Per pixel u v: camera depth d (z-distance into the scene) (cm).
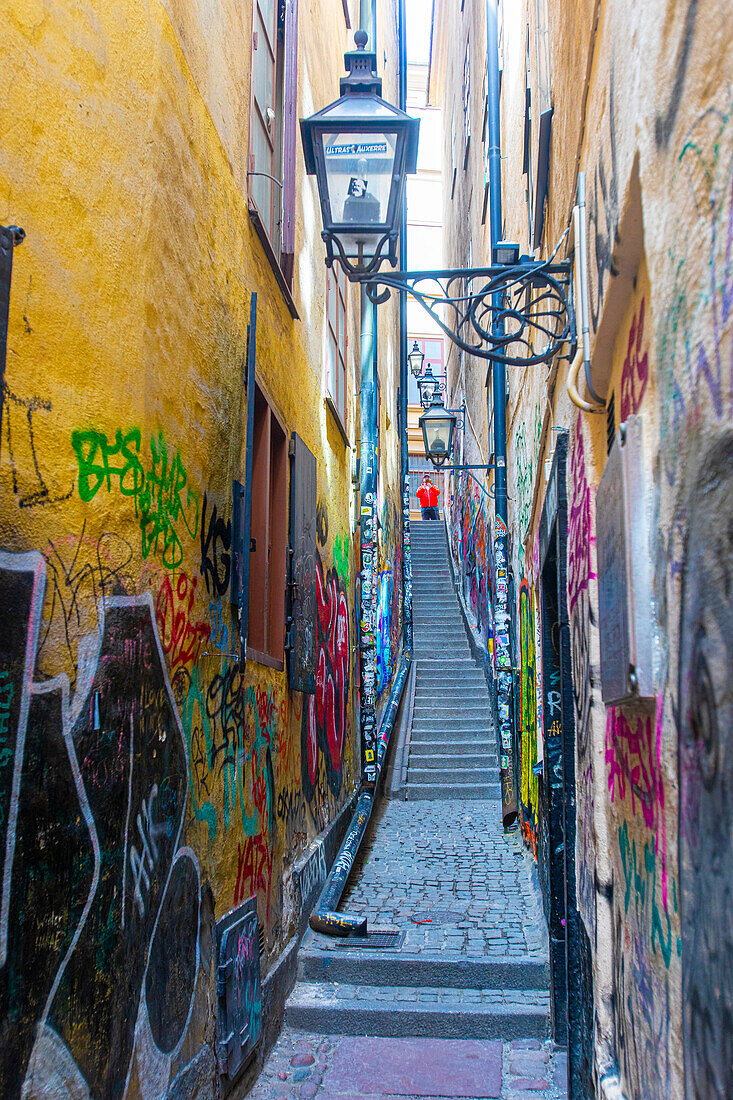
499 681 901
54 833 213
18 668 200
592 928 311
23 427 209
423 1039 462
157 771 288
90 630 239
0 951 187
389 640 1479
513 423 908
